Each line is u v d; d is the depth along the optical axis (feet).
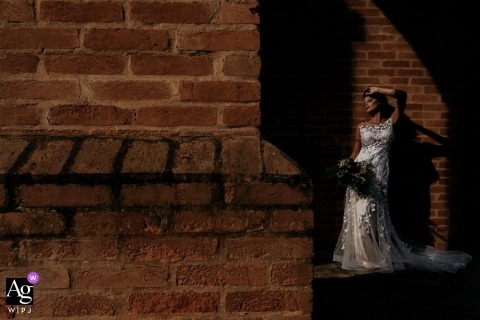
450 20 15.29
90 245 4.54
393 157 15.43
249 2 5.26
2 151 4.85
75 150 4.92
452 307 10.34
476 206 15.56
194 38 5.23
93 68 5.19
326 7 15.21
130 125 5.24
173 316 4.64
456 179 15.48
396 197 15.48
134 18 5.19
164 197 4.54
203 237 4.59
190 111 5.27
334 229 15.49
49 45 5.15
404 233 15.51
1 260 4.51
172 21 5.22
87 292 4.58
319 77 15.31
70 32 5.15
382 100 15.30
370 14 15.23
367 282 12.48
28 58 5.13
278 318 4.66
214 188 4.56
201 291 4.63
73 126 5.21
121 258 4.57
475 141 15.46
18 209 4.47
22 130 5.16
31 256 4.52
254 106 5.30
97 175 4.49
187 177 4.54
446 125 15.40
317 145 15.39
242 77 5.29
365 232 13.89
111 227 4.54
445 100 15.38
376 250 13.85
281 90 15.34
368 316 9.68
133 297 4.61
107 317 4.61
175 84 5.25
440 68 15.33
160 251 4.58
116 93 5.22
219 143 5.16
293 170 4.69
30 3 5.10
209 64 5.26
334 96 15.33
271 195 4.58
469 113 15.40
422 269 13.76
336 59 15.29
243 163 4.77
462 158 15.47
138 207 4.53
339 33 15.25
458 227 15.53
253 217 4.59
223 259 4.61
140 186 4.52
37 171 4.49
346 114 15.37
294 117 15.38
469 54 15.34
